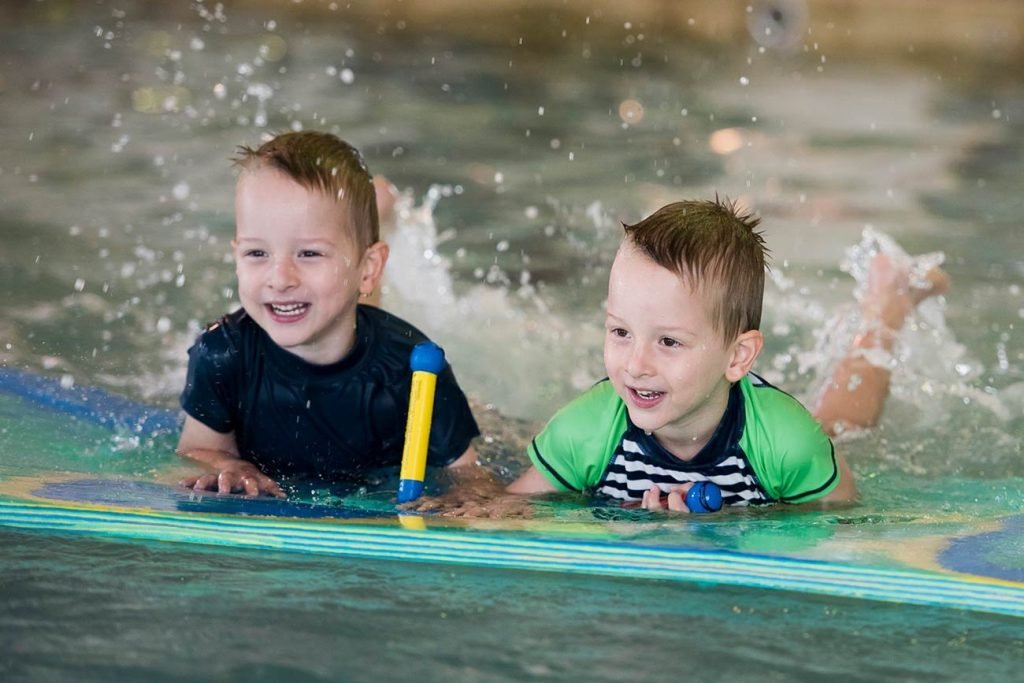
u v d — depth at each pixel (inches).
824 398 142.4
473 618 84.0
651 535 102.0
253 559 93.5
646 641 81.4
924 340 153.3
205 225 192.7
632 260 107.0
